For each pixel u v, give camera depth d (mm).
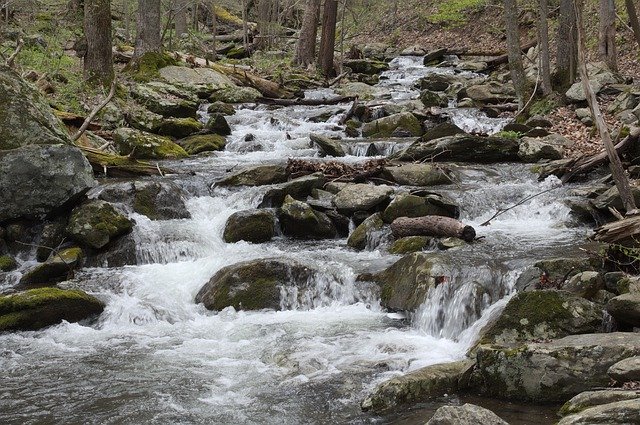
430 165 12789
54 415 5797
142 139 15023
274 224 11047
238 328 7988
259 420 5645
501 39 31438
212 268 9555
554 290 6559
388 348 7137
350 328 7859
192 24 37875
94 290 8914
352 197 11164
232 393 6191
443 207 10977
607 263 7715
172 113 18219
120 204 10883
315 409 5824
